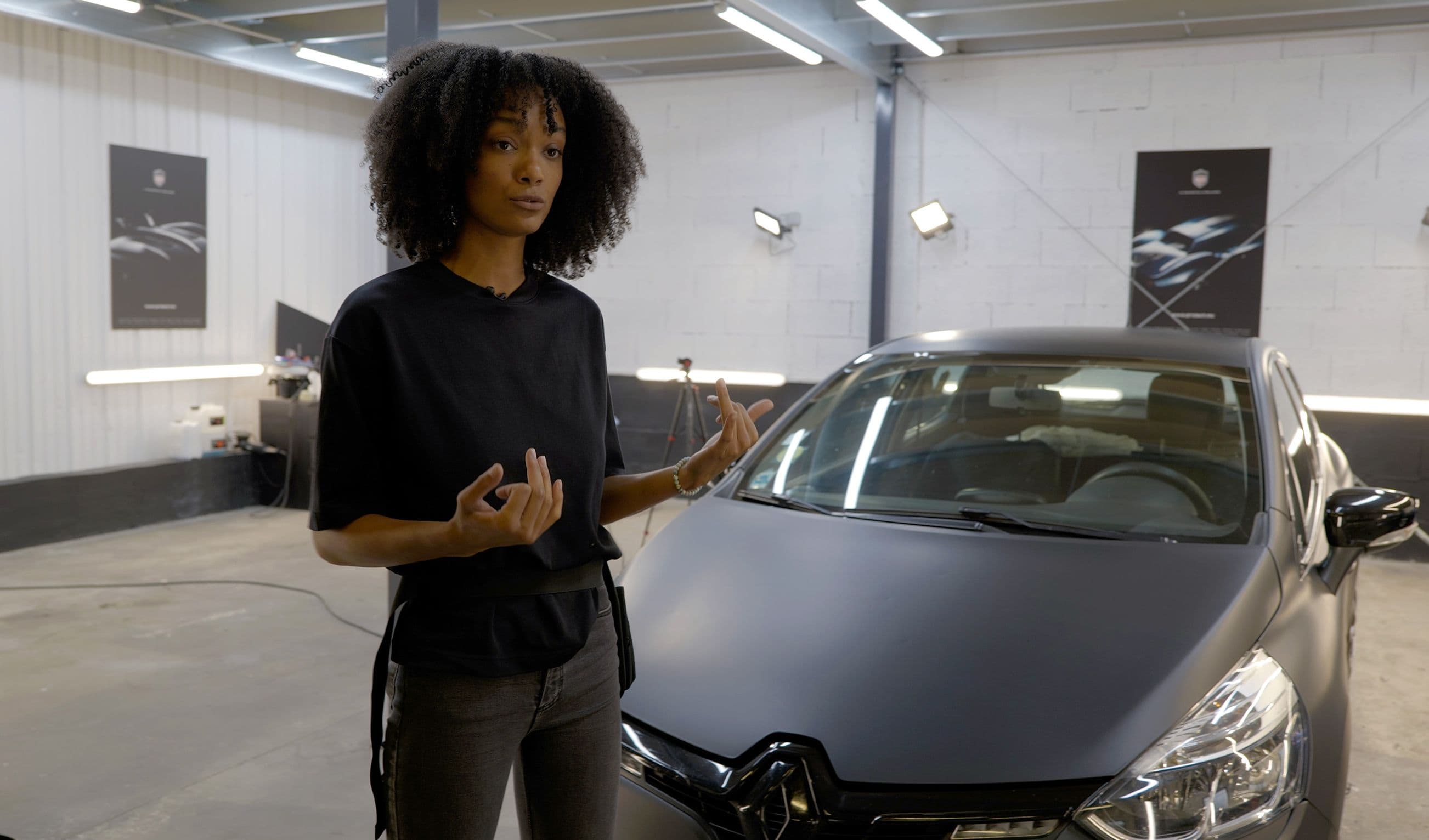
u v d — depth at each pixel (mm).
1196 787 1447
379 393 1100
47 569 5035
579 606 1190
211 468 6414
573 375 1203
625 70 7008
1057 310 6320
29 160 5453
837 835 1462
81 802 2605
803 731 1545
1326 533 2227
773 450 2615
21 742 2973
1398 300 5590
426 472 1104
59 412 5680
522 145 1144
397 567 1151
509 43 6039
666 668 1758
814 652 1706
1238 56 5781
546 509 977
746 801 1512
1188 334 2797
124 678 3523
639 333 7438
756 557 2051
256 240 6789
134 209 5992
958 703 1556
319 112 7211
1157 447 2299
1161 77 5953
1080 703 1536
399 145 1174
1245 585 1807
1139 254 6102
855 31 5887
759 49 6273
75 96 5656
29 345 5508
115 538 5750
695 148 7145
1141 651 1630
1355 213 5633
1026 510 2201
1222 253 5922
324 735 3055
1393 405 5641
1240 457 2229
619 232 1381
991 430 2457
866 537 2080
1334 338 5738
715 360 7215
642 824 1619
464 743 1124
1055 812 1419
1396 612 4551
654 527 5977
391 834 1175
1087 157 6160
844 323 6840
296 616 4270
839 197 6781
